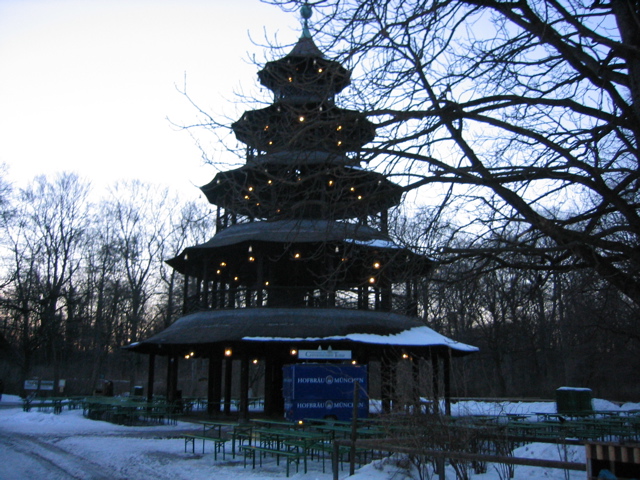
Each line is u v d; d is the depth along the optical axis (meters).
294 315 25.66
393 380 18.09
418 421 11.59
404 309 26.14
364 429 16.14
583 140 10.20
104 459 15.47
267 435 16.34
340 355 21.73
